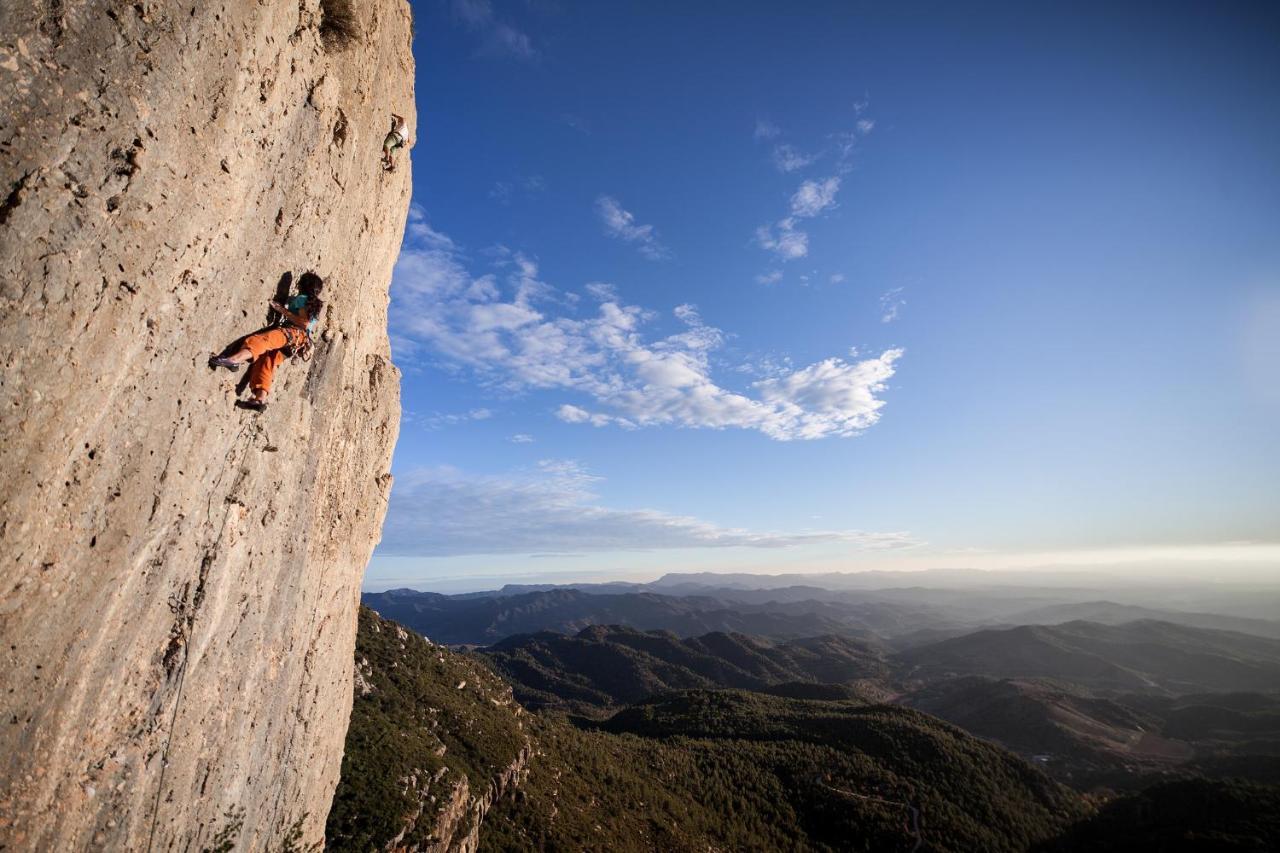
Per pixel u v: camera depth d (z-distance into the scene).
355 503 14.22
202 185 7.20
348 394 13.27
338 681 13.98
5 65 5.10
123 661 6.90
